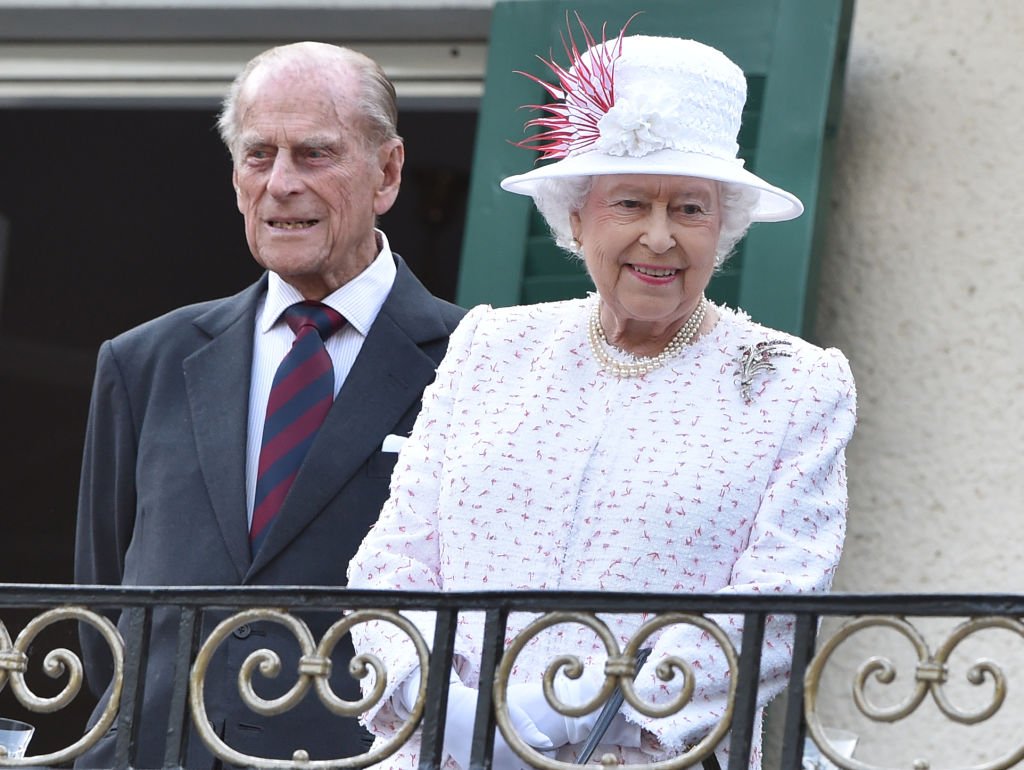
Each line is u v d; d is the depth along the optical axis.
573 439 9.54
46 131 22.78
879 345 14.53
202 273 22.86
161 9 17.33
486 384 9.85
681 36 14.66
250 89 12.43
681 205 9.41
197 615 8.80
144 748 11.52
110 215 22.78
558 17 15.16
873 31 14.97
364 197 12.45
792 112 14.20
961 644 13.90
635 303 9.40
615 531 9.27
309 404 12.10
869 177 14.75
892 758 13.87
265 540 11.66
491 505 9.45
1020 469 14.04
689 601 8.08
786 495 9.21
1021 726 13.62
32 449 22.06
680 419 9.46
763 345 9.61
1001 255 14.35
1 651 8.95
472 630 9.41
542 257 14.80
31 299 22.61
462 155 23.14
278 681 11.48
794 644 7.97
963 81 14.68
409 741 9.27
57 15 17.73
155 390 12.45
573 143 9.62
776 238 13.96
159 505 11.98
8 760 8.90
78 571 12.88
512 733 8.23
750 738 8.00
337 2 16.77
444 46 17.19
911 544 14.19
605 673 8.13
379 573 9.55
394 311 12.51
